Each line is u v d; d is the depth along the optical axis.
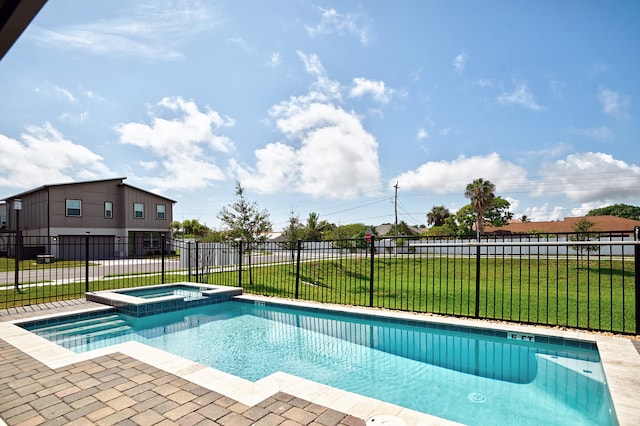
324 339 5.69
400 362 4.65
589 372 4.21
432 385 3.97
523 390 3.81
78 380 3.35
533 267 14.29
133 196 26.00
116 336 5.88
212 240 14.09
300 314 7.27
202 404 2.88
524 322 5.54
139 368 3.64
